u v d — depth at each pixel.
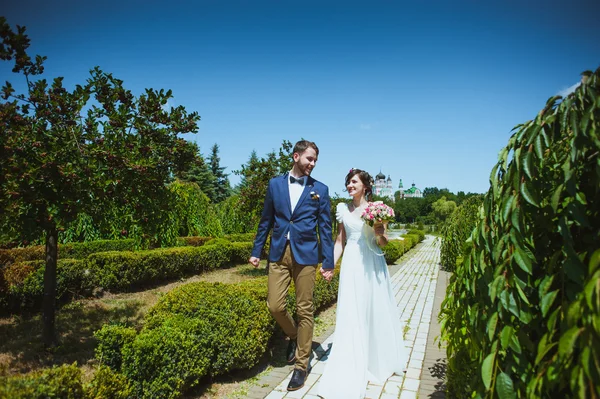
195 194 14.97
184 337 2.80
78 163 3.30
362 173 3.61
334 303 6.45
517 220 1.55
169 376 2.63
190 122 4.07
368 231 3.41
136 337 2.61
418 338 4.65
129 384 2.38
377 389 3.15
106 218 3.87
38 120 3.37
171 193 4.21
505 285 1.59
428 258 15.88
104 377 2.18
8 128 3.04
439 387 3.19
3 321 4.82
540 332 1.59
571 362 1.34
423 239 32.56
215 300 3.42
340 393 2.95
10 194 2.86
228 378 3.32
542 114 1.58
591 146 1.37
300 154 3.42
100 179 3.37
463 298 2.10
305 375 3.22
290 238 3.30
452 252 10.86
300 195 3.38
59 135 3.31
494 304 1.68
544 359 1.51
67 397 1.91
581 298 1.22
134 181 3.64
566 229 1.39
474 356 2.00
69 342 4.08
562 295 1.43
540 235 1.69
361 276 3.30
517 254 1.54
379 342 3.39
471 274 1.95
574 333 1.19
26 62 3.34
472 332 1.88
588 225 1.35
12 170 2.91
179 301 3.39
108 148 3.39
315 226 3.41
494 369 1.61
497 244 1.66
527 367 1.54
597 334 1.14
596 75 1.39
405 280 9.64
